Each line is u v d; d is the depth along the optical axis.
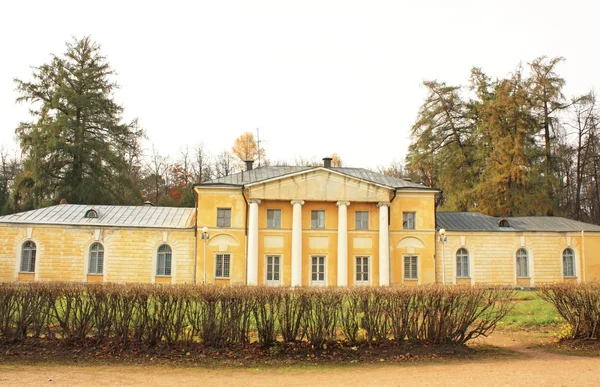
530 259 44.94
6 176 71.81
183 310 15.12
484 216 47.44
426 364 14.18
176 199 74.06
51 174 56.25
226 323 14.98
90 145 57.41
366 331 15.32
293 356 14.66
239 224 41.81
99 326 15.07
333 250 42.19
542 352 16.06
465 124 61.34
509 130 56.03
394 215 43.34
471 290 15.89
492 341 17.83
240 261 41.50
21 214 42.41
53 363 13.85
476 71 60.88
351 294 15.34
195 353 14.66
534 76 57.53
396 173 89.44
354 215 42.94
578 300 17.39
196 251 41.47
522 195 54.84
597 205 63.88
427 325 15.62
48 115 56.81
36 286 15.38
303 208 42.47
